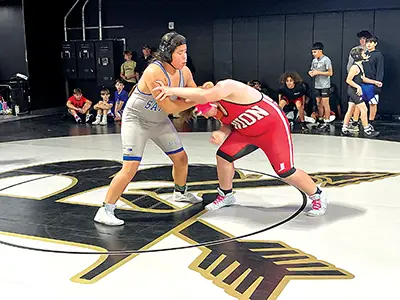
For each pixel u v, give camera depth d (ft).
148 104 12.76
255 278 9.98
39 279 10.14
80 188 17.19
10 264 10.91
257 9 35.04
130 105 12.92
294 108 31.12
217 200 14.65
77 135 28.91
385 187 16.48
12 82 37.73
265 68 35.55
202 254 11.27
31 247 11.87
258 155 22.18
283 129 12.91
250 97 12.47
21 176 19.11
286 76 30.53
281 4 34.24
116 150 24.04
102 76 39.70
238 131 13.43
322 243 11.77
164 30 38.32
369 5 31.65
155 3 38.14
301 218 13.60
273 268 10.43
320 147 23.63
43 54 39.47
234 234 12.48
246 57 35.99
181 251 11.46
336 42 32.99
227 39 36.27
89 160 21.79
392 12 31.12
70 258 11.19
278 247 11.58
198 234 12.54
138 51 39.47
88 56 39.75
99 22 39.96
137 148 13.09
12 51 38.27
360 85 26.86
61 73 41.27
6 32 38.04
